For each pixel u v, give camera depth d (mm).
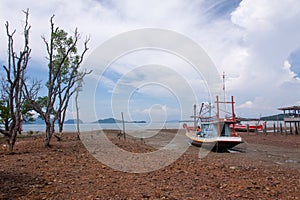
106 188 7863
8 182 7949
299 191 8164
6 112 23938
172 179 9352
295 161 17297
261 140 35625
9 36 14141
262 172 11492
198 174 10336
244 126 58031
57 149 16156
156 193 7473
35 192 7195
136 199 6949
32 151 15062
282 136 42781
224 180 9398
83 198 6883
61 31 17906
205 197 7273
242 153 22219
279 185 8930
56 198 6805
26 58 15680
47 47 17031
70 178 8836
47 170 9852
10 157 12609
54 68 19422
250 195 7574
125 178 9305
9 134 14219
